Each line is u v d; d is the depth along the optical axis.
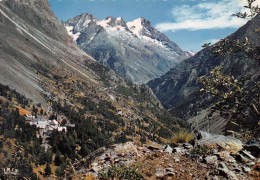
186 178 5.99
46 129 165.00
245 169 6.14
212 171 6.20
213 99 5.80
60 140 143.25
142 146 9.22
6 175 92.69
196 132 8.84
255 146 7.09
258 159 6.57
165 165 6.86
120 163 7.35
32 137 144.00
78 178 6.75
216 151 7.35
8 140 125.25
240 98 5.47
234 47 6.13
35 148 129.38
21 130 145.88
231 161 6.65
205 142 8.08
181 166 6.75
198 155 7.27
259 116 5.21
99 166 7.45
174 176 6.17
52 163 121.38
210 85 5.82
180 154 7.76
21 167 103.94
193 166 6.67
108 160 7.95
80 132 168.88
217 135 8.39
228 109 5.53
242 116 5.38
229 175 5.83
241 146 7.64
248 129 5.34
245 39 6.02
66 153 136.62
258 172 5.93
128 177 6.21
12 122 151.25
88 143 154.38
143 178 6.18
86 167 7.76
